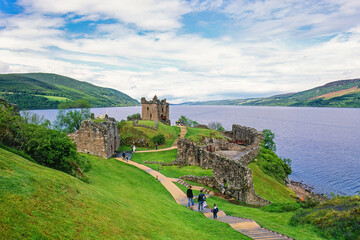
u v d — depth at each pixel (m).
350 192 58.56
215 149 59.38
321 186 63.00
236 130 87.69
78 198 16.19
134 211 19.08
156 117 105.25
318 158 94.12
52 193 14.73
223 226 19.31
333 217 19.05
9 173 14.26
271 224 20.92
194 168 46.38
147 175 40.28
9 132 27.25
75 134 52.88
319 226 18.97
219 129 127.69
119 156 55.44
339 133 170.88
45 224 10.91
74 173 28.94
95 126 51.06
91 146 51.38
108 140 51.84
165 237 15.07
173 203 26.98
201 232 17.84
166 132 80.06
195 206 27.69
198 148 47.97
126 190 28.75
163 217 20.27
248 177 33.84
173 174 42.78
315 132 177.38
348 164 84.31
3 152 19.05
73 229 11.77
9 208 10.61
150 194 29.08
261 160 53.22
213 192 36.81
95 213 14.93
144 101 105.94
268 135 77.94
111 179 34.62
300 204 26.88
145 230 15.38
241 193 34.56
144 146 68.88
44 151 27.44
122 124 76.94
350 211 18.81
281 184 47.00
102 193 21.31
